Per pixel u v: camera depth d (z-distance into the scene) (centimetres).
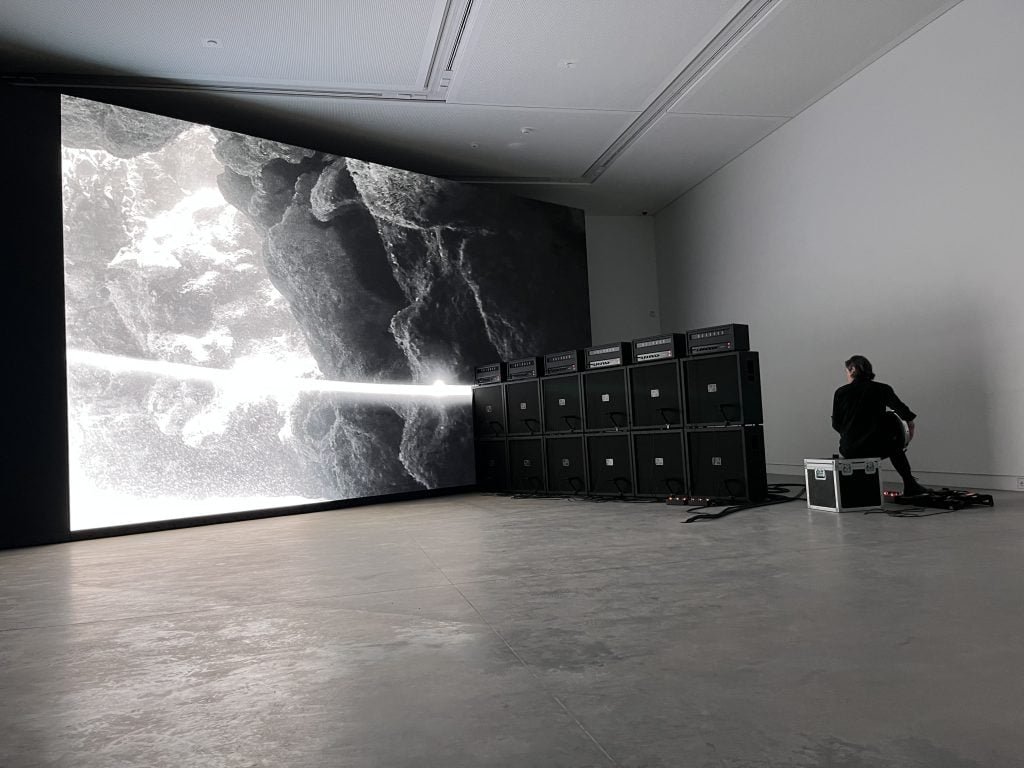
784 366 1024
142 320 758
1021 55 657
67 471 698
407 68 792
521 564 441
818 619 283
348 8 675
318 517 806
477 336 1065
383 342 959
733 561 412
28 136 702
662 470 754
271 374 847
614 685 225
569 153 1077
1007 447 687
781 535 493
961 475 737
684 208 1309
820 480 604
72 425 708
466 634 292
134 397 746
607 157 1098
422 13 689
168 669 269
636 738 186
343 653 275
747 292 1113
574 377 859
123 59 741
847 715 193
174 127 797
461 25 714
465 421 1037
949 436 750
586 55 783
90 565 541
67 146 724
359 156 1051
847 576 355
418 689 231
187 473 774
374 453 934
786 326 1018
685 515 632
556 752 180
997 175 685
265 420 838
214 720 215
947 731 181
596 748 181
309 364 882
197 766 184
